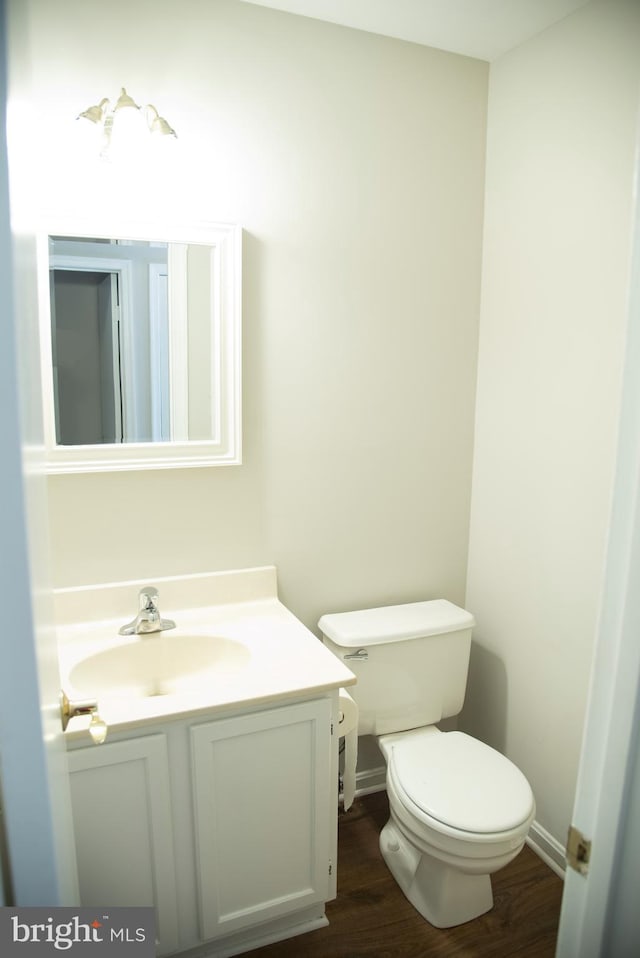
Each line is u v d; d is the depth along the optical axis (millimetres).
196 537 1911
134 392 1757
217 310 1793
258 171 1813
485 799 1643
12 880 621
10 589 572
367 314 2031
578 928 758
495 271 2121
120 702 1402
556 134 1826
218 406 1849
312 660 1631
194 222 1721
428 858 1761
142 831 1425
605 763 715
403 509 2205
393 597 2246
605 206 1685
